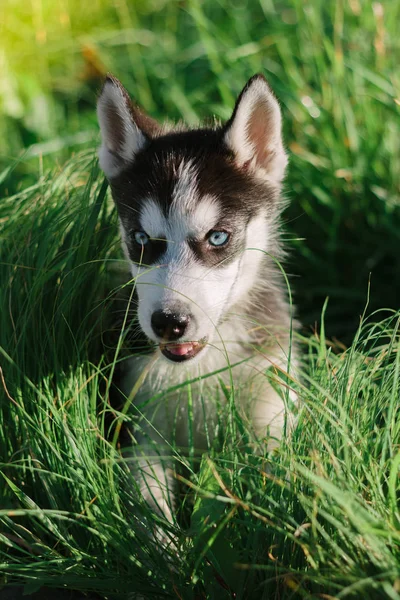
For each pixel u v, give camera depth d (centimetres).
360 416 310
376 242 528
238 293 385
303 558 276
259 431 372
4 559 324
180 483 379
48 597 314
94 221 379
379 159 538
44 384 353
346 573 250
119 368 385
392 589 230
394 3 610
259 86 379
